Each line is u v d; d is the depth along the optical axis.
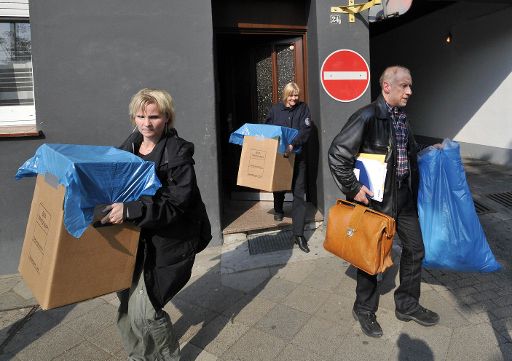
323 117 4.47
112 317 3.11
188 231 2.13
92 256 1.80
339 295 3.24
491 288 3.24
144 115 2.03
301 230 4.10
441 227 2.74
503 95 7.00
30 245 1.94
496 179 6.18
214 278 3.63
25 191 3.88
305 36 4.92
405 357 2.49
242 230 4.45
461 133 8.18
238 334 2.79
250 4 4.69
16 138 3.79
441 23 8.49
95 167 1.66
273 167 3.77
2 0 3.83
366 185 2.54
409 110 10.04
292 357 2.54
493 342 2.59
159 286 2.07
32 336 2.91
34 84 3.82
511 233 4.30
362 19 4.45
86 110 3.95
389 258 2.44
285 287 3.41
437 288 3.27
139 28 3.96
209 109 4.16
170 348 2.25
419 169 2.79
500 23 6.88
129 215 1.76
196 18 4.05
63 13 3.82
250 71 5.41
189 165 2.03
